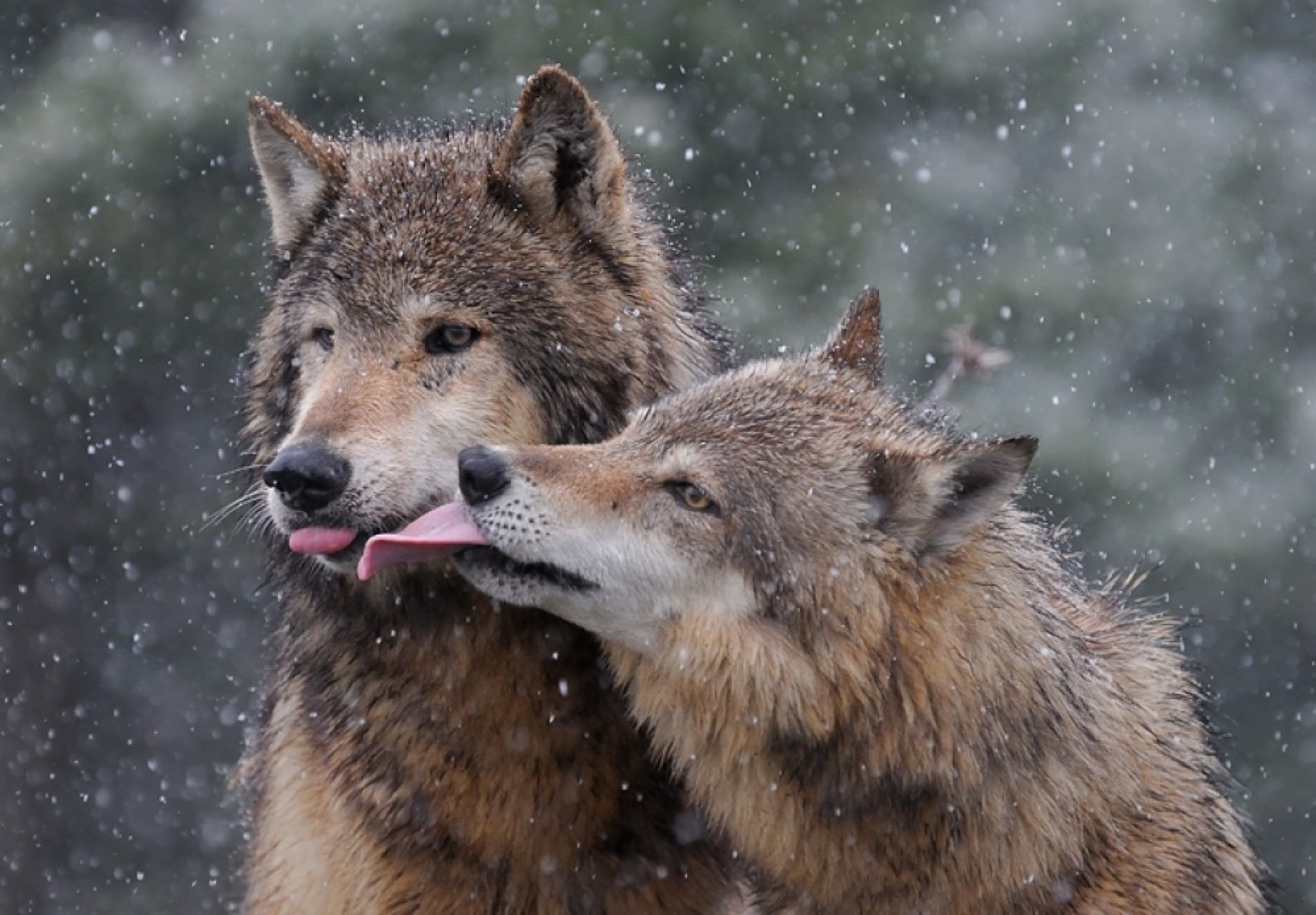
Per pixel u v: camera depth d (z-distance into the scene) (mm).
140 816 25969
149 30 30156
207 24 26828
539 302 8984
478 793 8930
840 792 8586
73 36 28203
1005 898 8578
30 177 24969
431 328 8891
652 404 9031
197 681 26281
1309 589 24109
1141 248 26000
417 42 25359
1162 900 8742
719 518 8602
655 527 8562
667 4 25984
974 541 8750
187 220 25422
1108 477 23516
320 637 9312
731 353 10367
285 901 9680
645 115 24250
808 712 8508
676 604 8562
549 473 8523
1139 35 27766
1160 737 9297
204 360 25578
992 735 8484
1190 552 23609
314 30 25141
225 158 25375
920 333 23906
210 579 26203
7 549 25938
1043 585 9156
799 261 24953
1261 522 24328
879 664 8469
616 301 9180
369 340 8906
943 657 8484
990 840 8523
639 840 9102
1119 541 23203
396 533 8398
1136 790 8906
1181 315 25719
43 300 25172
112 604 26172
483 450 8492
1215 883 9086
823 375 9352
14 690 25953
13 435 25641
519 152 9062
